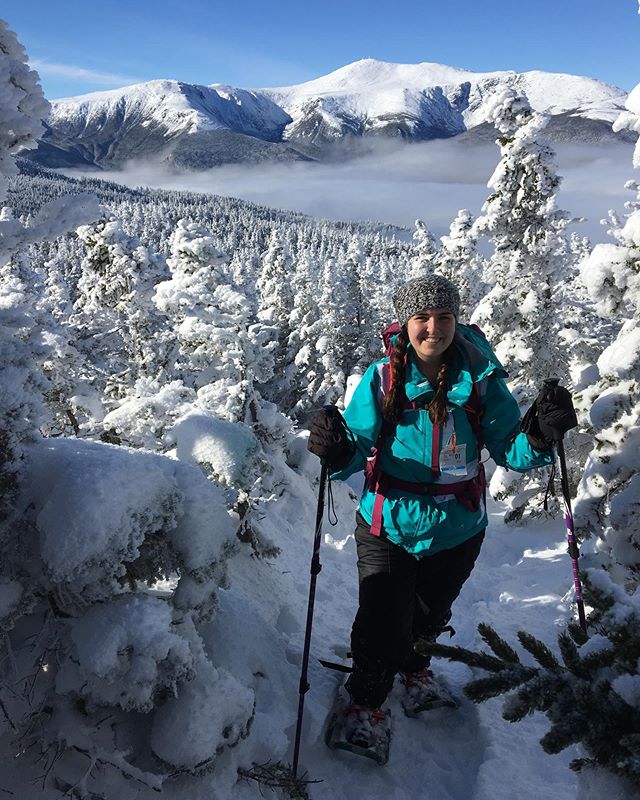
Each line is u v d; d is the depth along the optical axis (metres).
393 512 2.97
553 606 4.76
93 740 2.48
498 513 8.13
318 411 2.91
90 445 2.85
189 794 2.49
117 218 14.95
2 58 2.28
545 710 1.58
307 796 2.66
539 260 11.54
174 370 14.80
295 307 37.38
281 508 6.20
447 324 2.77
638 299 4.67
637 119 4.66
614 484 4.59
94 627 2.43
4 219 2.41
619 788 1.59
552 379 2.86
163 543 2.69
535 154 11.45
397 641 3.00
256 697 3.07
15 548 2.51
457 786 2.92
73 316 15.95
